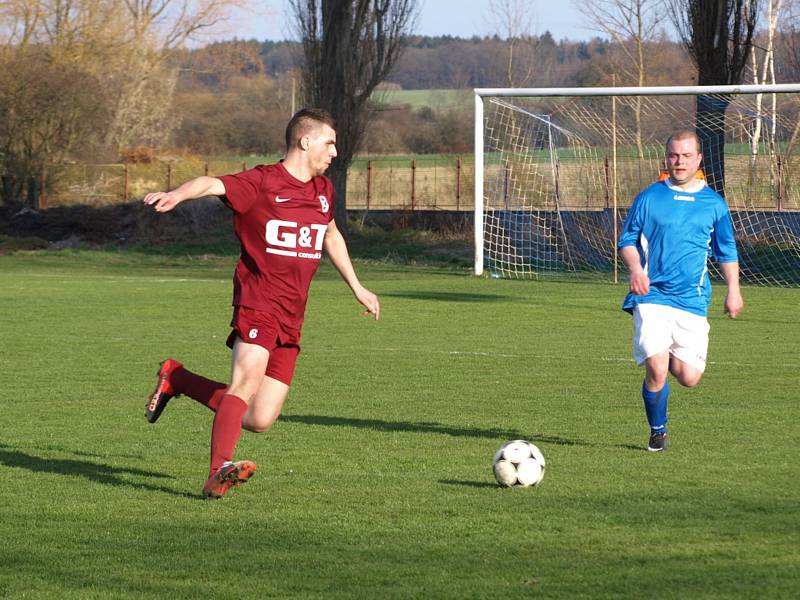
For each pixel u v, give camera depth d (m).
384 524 10.61
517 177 56.56
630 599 8.19
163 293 40.69
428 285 44.44
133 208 73.81
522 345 26.62
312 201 11.83
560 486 12.25
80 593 8.51
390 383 20.86
